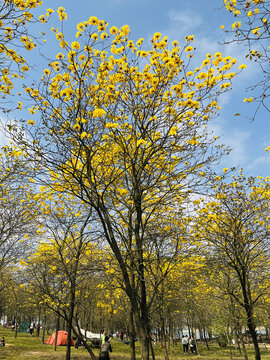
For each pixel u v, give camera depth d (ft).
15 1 13.33
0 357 41.11
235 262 24.14
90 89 16.57
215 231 23.63
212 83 15.90
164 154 17.72
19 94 16.20
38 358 40.91
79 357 42.39
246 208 24.70
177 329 93.71
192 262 26.81
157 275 18.17
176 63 16.16
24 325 115.75
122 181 18.20
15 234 33.45
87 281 26.89
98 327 98.78
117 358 44.04
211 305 38.42
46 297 26.68
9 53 14.20
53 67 16.11
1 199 31.55
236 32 11.09
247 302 23.43
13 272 38.42
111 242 16.02
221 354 61.57
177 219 20.49
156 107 17.46
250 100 12.72
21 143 14.78
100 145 16.11
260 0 10.62
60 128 15.52
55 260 25.64
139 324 15.17
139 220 17.06
